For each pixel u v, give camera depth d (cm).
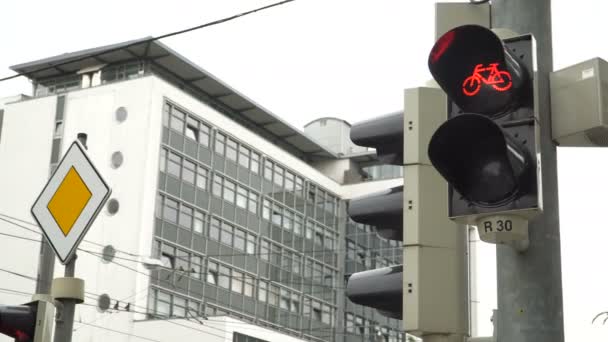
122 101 5038
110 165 4953
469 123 361
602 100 403
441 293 431
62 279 596
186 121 5159
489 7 444
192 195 5112
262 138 5703
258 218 5578
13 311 529
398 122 462
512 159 366
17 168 5247
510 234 371
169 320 4597
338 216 6281
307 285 5878
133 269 4700
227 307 5197
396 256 6278
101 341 4662
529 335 394
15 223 5166
